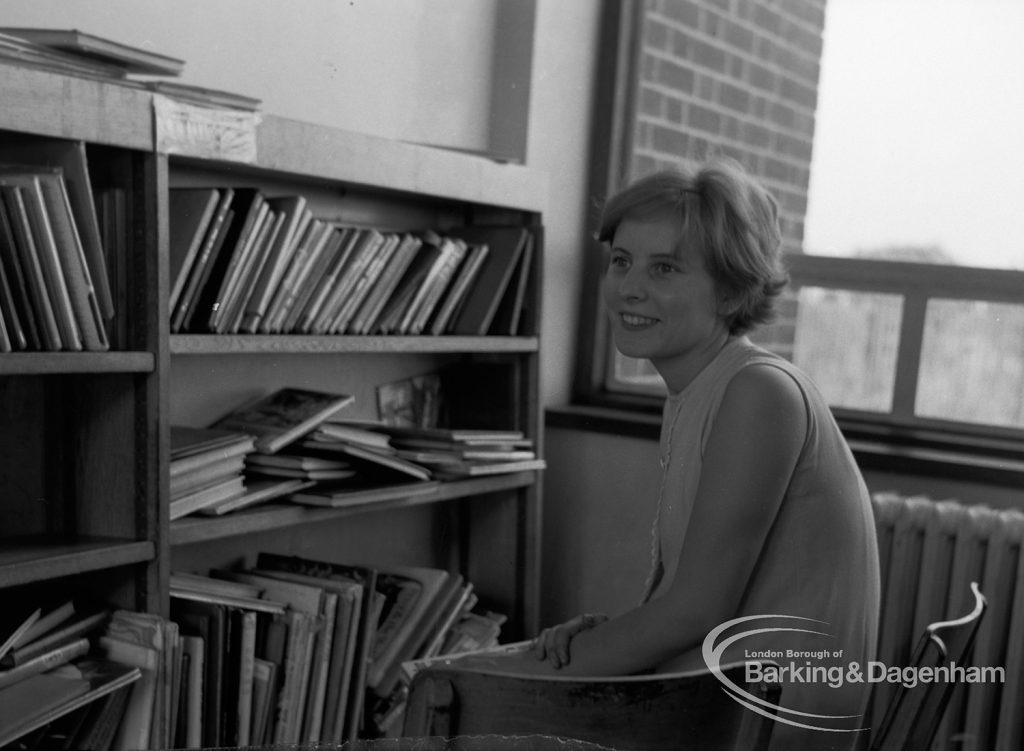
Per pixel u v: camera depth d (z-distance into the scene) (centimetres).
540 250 255
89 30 184
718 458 131
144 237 164
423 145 225
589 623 145
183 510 176
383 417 257
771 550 133
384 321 222
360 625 212
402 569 245
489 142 288
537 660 143
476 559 272
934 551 236
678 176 142
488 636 251
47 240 150
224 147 174
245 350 186
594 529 294
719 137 294
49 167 154
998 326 254
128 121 157
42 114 144
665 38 301
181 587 188
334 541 251
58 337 153
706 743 99
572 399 312
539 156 288
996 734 234
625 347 146
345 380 248
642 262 141
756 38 287
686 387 145
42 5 176
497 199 242
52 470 174
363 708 219
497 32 285
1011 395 253
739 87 291
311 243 200
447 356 274
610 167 306
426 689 100
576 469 296
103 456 171
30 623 156
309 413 210
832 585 132
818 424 135
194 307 181
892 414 269
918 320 265
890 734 121
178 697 171
